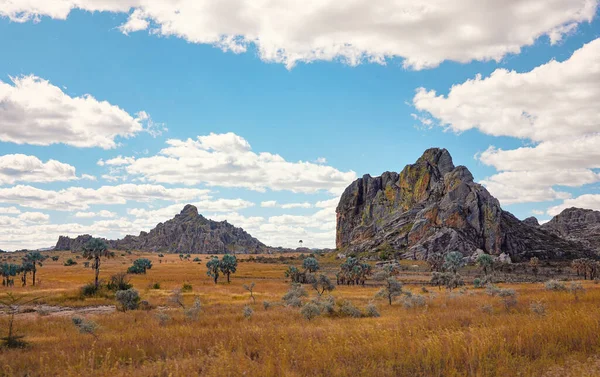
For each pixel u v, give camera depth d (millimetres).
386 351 10500
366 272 105938
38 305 46062
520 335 11336
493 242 190000
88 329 20594
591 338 10961
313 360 9703
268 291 67688
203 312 33031
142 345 13875
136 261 138000
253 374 8992
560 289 38000
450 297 37094
